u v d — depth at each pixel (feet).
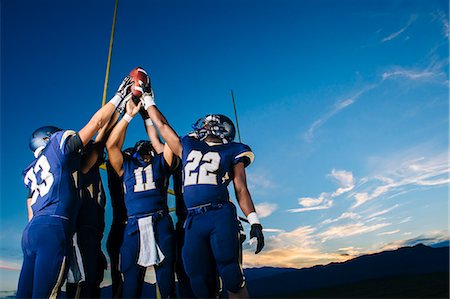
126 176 13.64
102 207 13.91
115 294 13.76
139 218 13.03
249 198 11.57
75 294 12.68
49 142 12.22
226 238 11.05
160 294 12.66
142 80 13.65
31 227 11.35
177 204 14.52
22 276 11.30
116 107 12.93
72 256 12.41
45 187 11.78
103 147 13.84
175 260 13.10
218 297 12.43
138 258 12.69
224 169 11.81
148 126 14.51
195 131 12.64
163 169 13.83
